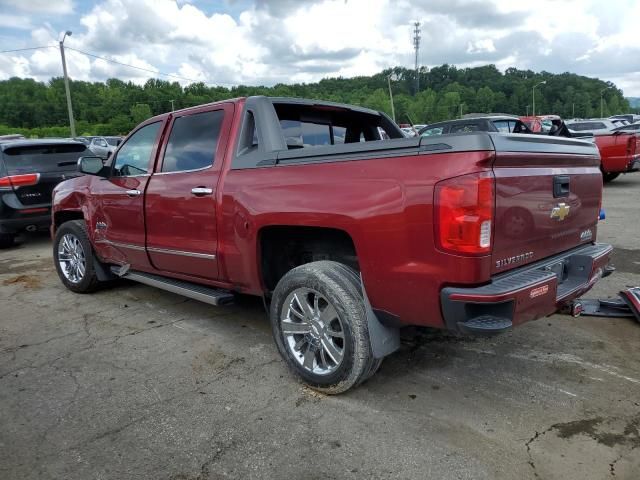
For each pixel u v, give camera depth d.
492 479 2.40
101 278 5.39
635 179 14.05
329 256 3.56
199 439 2.77
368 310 2.94
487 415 2.93
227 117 3.80
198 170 3.92
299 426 2.87
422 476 2.43
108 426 2.92
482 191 2.45
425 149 2.62
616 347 3.78
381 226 2.74
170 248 4.19
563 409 2.97
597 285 5.16
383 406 3.06
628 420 2.84
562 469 2.45
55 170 8.25
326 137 4.36
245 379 3.45
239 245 3.56
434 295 2.62
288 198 3.18
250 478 2.46
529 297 2.62
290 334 3.33
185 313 4.82
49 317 4.81
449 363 3.61
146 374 3.56
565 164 3.16
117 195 4.68
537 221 2.88
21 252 8.02
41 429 2.91
